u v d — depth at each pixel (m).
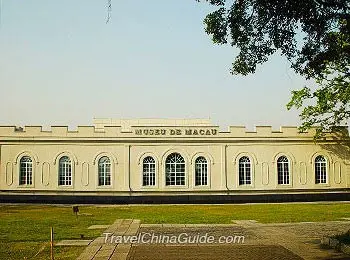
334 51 14.04
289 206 41.78
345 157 50.38
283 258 15.68
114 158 48.88
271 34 13.68
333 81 41.53
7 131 48.66
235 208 40.00
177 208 40.44
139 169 48.88
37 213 34.50
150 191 48.50
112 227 24.62
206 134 49.53
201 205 44.84
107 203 48.12
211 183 49.03
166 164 49.19
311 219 29.02
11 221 28.17
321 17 12.79
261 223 26.62
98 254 16.59
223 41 14.41
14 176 48.31
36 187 48.31
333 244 17.56
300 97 45.38
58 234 21.88
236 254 16.53
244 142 49.66
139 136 49.12
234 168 49.34
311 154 50.06
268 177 49.44
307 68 14.50
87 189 48.44
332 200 49.81
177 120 53.12
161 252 16.98
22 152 48.59
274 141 49.84
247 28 13.94
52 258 15.20
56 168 48.53
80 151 48.88
